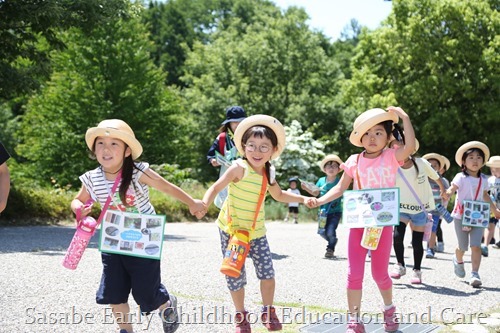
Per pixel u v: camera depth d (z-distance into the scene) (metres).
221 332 4.86
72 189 26.66
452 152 38.12
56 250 9.45
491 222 11.49
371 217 4.90
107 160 4.29
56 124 33.06
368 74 39.16
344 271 8.39
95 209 14.77
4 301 5.54
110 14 14.66
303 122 39.81
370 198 4.96
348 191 5.08
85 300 5.72
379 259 5.05
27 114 37.72
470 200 7.59
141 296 4.25
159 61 62.47
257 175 4.86
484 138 36.53
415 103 37.62
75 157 33.12
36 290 6.05
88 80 33.44
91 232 4.28
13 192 15.67
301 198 5.21
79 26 14.62
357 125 5.13
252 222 4.82
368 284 7.26
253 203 4.83
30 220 15.66
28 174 33.50
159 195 20.45
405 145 4.99
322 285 7.12
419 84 36.19
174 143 36.22
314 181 31.28
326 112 39.91
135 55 33.97
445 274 8.60
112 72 33.59
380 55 38.62
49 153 33.09
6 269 7.25
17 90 14.85
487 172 35.91
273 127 4.89
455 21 36.06
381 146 5.14
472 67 36.00
